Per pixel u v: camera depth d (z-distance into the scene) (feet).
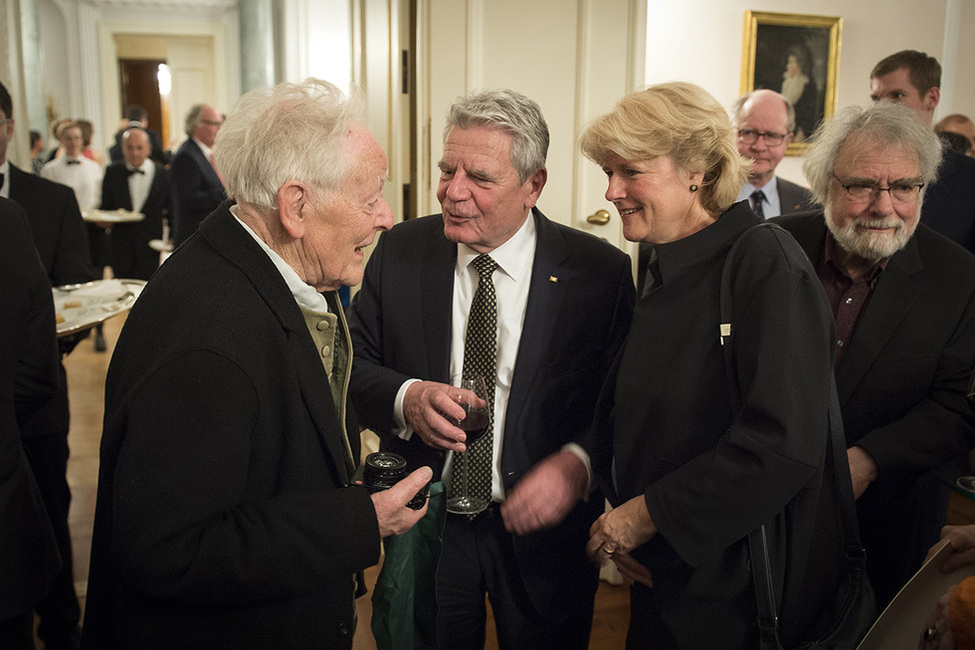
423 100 9.75
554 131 9.96
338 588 3.90
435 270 5.68
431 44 9.62
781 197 11.23
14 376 5.21
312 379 3.75
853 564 4.48
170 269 3.67
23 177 8.75
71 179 25.29
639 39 9.84
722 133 4.37
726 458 4.01
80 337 7.89
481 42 9.65
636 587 4.81
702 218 4.56
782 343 3.95
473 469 5.45
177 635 3.60
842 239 5.45
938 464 5.25
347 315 6.10
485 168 5.00
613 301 5.74
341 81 17.39
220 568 3.32
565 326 5.55
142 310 3.54
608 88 9.93
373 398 5.40
